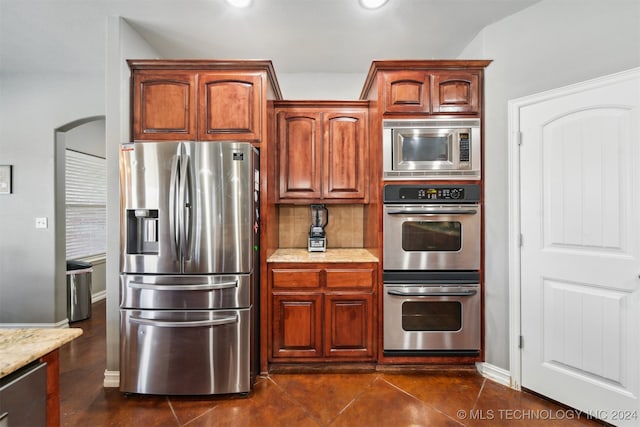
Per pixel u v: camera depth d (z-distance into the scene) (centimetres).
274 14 203
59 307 296
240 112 209
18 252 291
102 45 239
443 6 194
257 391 194
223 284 186
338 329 214
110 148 201
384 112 213
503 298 202
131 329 186
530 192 189
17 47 242
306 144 247
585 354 170
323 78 292
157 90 208
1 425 74
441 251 211
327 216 270
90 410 176
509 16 200
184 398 187
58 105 288
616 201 160
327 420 167
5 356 79
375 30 222
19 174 289
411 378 208
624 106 158
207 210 186
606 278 163
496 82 205
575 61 176
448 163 210
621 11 163
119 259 195
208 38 230
